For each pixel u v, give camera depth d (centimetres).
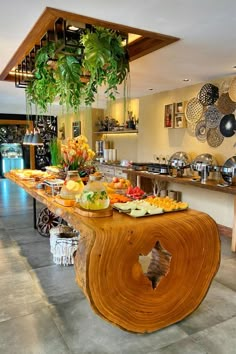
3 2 208
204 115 472
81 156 346
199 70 397
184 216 227
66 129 985
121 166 651
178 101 529
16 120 995
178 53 322
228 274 312
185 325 223
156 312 212
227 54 326
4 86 535
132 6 211
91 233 188
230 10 217
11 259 348
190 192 519
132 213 219
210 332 216
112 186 305
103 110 831
